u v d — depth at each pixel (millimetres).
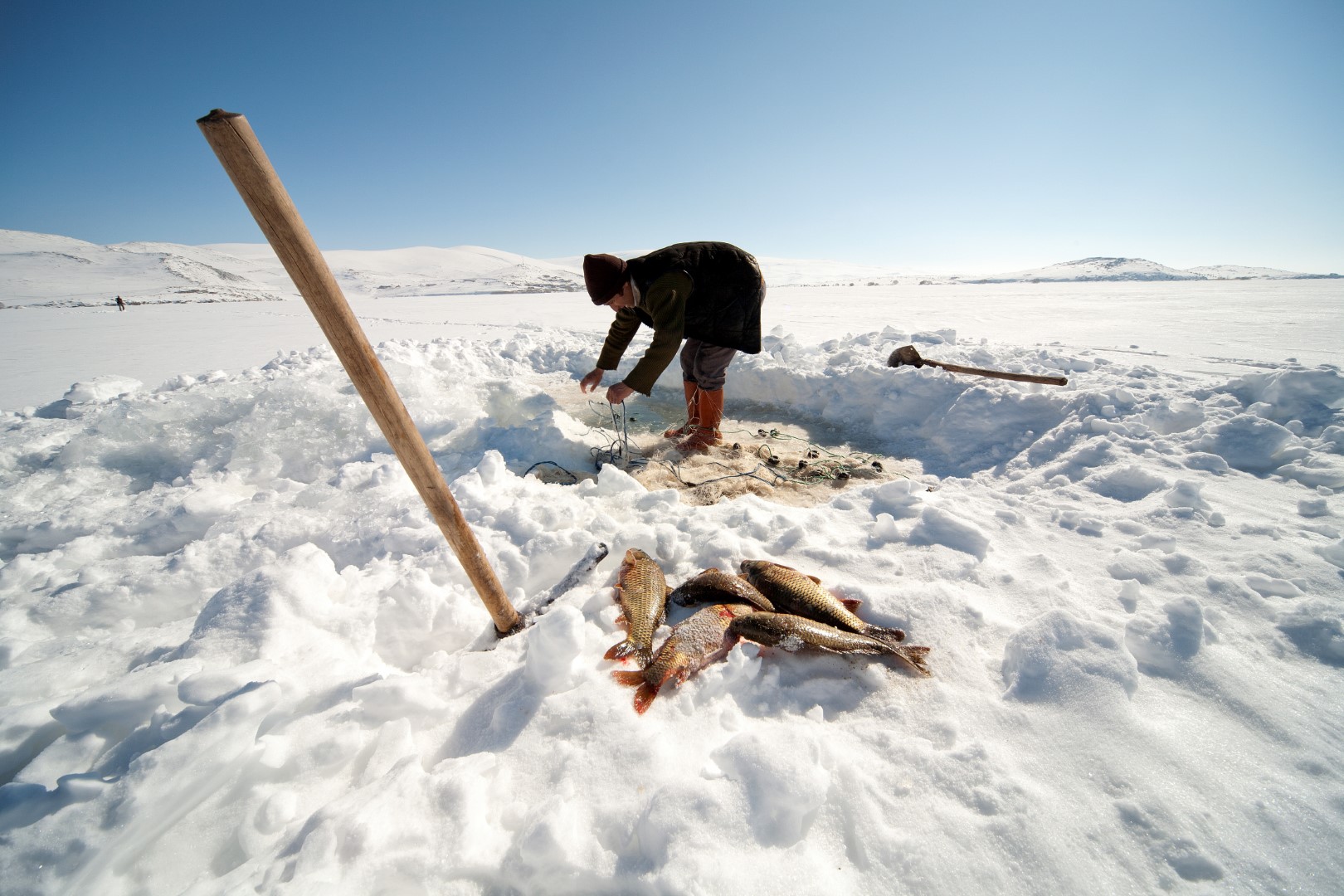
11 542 3381
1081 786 1562
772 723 1832
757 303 4469
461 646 2299
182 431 4543
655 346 3971
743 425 5812
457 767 1598
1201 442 3770
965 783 1572
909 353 5824
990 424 4668
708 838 1386
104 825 1344
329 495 3525
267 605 2080
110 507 3717
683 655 1964
